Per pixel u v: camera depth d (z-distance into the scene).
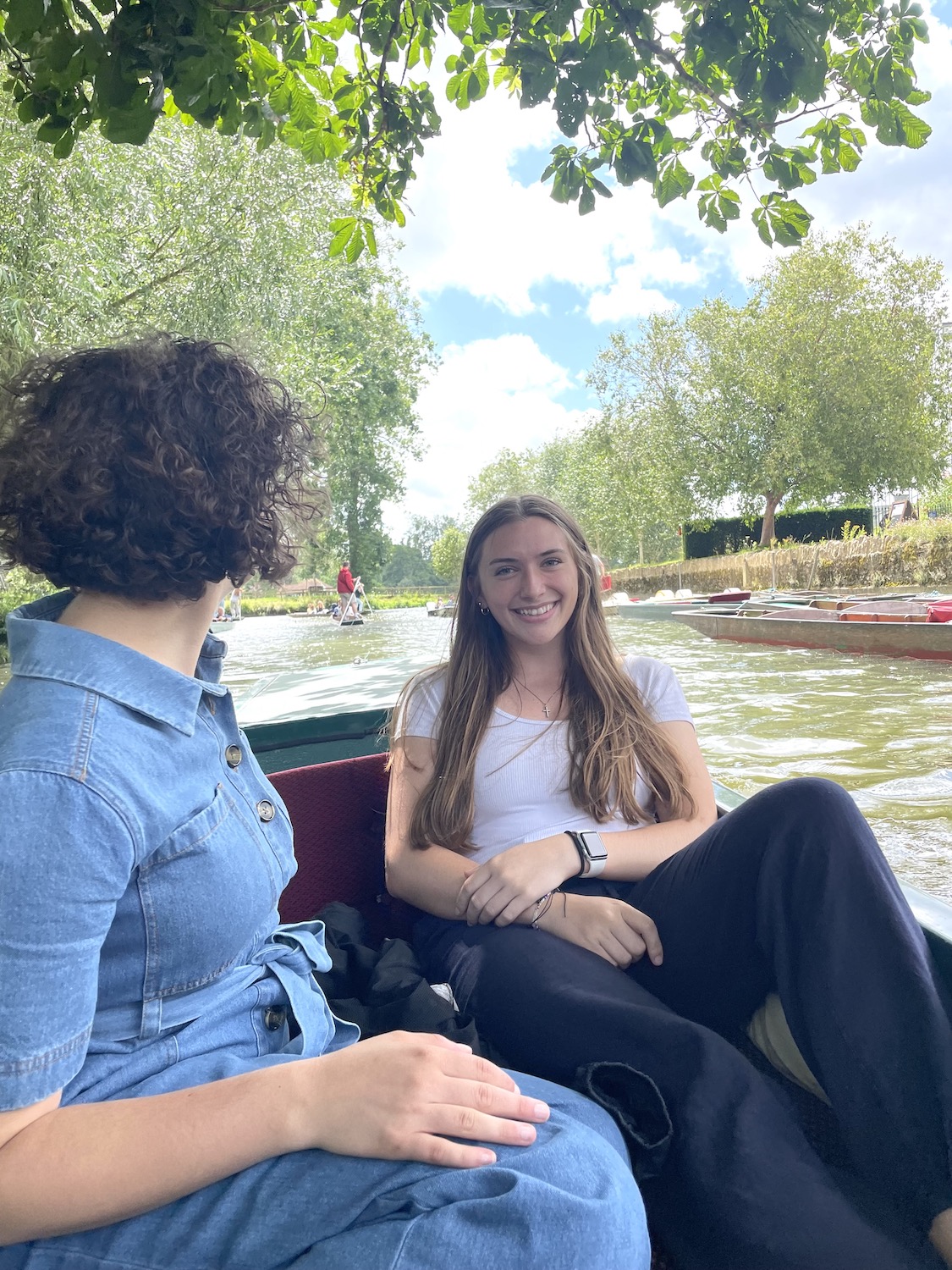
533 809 1.85
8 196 10.15
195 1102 0.82
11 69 1.79
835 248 28.09
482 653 1.93
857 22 2.10
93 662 0.89
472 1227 0.79
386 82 2.48
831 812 1.25
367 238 2.84
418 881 1.73
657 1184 1.14
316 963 1.20
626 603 20.84
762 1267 1.03
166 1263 0.80
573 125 2.22
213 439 0.94
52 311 10.38
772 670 9.15
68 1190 0.75
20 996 0.74
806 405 27.59
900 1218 1.11
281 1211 0.81
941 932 1.32
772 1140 1.09
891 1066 1.12
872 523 29.67
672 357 31.06
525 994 1.40
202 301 13.39
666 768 1.89
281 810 1.13
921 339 28.44
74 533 0.90
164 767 0.90
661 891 1.55
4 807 0.76
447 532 68.50
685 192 2.46
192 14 1.72
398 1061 0.89
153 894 0.88
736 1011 1.44
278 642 17.73
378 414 30.67
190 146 13.20
